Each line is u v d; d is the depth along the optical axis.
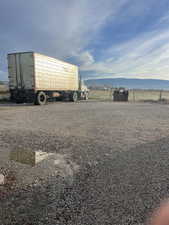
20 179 2.88
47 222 1.94
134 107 14.50
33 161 3.59
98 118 8.95
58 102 19.86
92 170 3.18
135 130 6.31
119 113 10.88
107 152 4.07
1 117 9.11
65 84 18.61
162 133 5.88
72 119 8.62
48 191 2.53
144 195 2.42
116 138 5.25
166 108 13.78
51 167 3.32
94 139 5.14
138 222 1.94
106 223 1.92
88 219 1.98
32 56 13.99
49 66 15.82
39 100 15.38
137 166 3.32
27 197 2.39
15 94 15.51
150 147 4.42
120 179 2.85
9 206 2.20
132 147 4.42
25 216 2.03
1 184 2.72
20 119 8.54
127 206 2.20
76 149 4.30
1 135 5.54
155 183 2.72
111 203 2.26
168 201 2.29
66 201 2.30
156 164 3.40
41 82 14.93
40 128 6.58
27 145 4.60
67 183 2.75
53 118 8.89
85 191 2.53
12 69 14.79
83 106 15.20
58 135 5.57
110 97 30.27
